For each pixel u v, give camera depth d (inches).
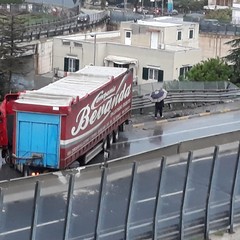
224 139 624.4
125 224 491.8
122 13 3700.8
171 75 2379.4
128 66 2449.6
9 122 995.3
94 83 1080.2
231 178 549.3
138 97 1482.5
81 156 1005.8
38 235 447.5
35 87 2303.2
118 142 1206.9
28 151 936.3
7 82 2130.9
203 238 539.8
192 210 530.0
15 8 3469.5
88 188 467.2
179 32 2628.0
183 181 518.6
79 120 965.8
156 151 561.0
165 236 516.1
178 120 1444.4
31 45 2453.2
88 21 3243.1
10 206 434.0
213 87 1708.9
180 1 4972.9
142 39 2591.0
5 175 953.5
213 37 2854.3
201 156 526.0
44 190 446.3
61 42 2568.9
